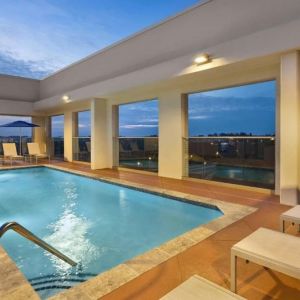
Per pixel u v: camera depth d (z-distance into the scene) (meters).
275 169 5.16
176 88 6.92
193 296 1.49
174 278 2.23
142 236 3.94
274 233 2.20
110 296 1.98
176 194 5.29
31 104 12.59
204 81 6.20
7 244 3.70
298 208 3.07
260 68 5.13
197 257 2.61
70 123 11.65
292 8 4.35
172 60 5.86
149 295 2.00
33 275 2.89
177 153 7.03
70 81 10.59
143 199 5.93
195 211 4.84
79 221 4.64
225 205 4.45
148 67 6.46
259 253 1.87
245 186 5.71
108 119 9.30
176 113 6.97
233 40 4.72
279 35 4.13
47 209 5.37
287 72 4.25
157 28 6.82
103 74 8.77
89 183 7.74
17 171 9.66
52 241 3.82
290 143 4.31
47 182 8.05
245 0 4.98
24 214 5.08
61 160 12.35
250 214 3.95
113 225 4.40
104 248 3.56
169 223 4.43
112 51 8.33
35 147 11.67
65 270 2.98
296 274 1.66
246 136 5.71
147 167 8.17
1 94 12.05
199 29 5.82
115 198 6.12
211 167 6.41
